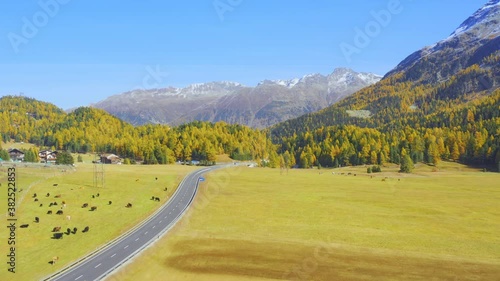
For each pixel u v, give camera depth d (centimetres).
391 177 19750
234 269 6462
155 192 13388
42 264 6606
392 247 7681
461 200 12888
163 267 6544
